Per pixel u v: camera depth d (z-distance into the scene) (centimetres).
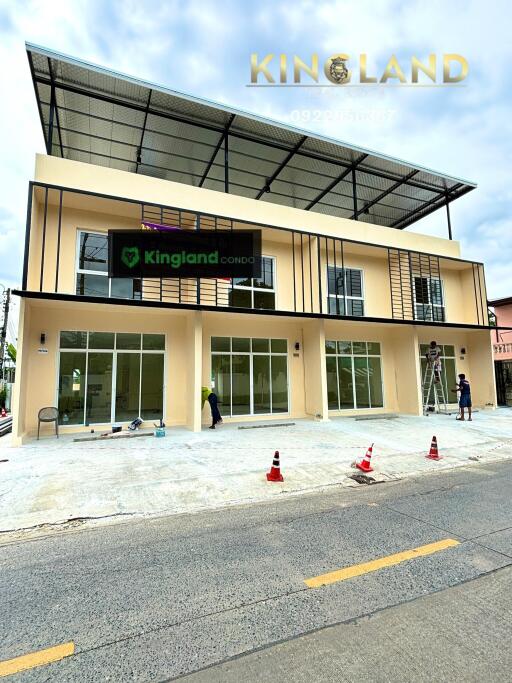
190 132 1260
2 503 505
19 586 310
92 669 218
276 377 1351
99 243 1128
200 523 445
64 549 380
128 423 1122
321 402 1274
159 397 1178
